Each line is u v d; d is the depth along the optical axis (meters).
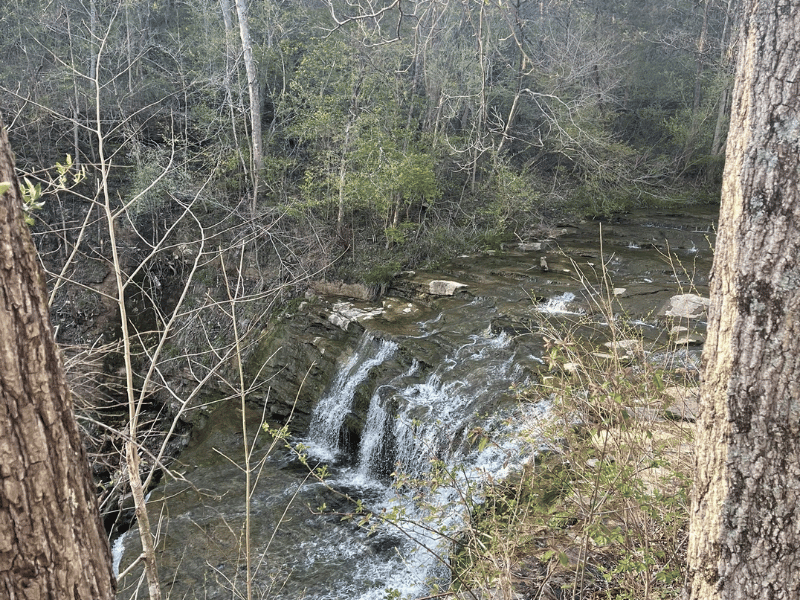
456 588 4.74
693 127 23.98
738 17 23.14
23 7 18.78
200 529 8.89
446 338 11.66
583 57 20.16
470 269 14.80
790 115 2.77
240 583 7.79
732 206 3.00
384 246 16.41
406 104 19.09
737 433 2.96
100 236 17.36
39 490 1.69
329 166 16.42
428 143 18.12
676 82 26.77
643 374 4.71
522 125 21.83
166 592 7.75
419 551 7.80
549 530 5.18
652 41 26.02
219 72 18.81
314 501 9.59
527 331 11.14
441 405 10.11
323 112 16.36
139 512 3.50
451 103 18.86
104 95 18.02
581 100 18.72
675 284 12.80
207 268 16.78
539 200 19.20
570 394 5.07
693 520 3.24
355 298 14.77
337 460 11.23
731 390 2.96
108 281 17.17
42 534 1.70
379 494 9.89
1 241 1.63
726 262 3.03
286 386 13.20
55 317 16.61
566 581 4.77
